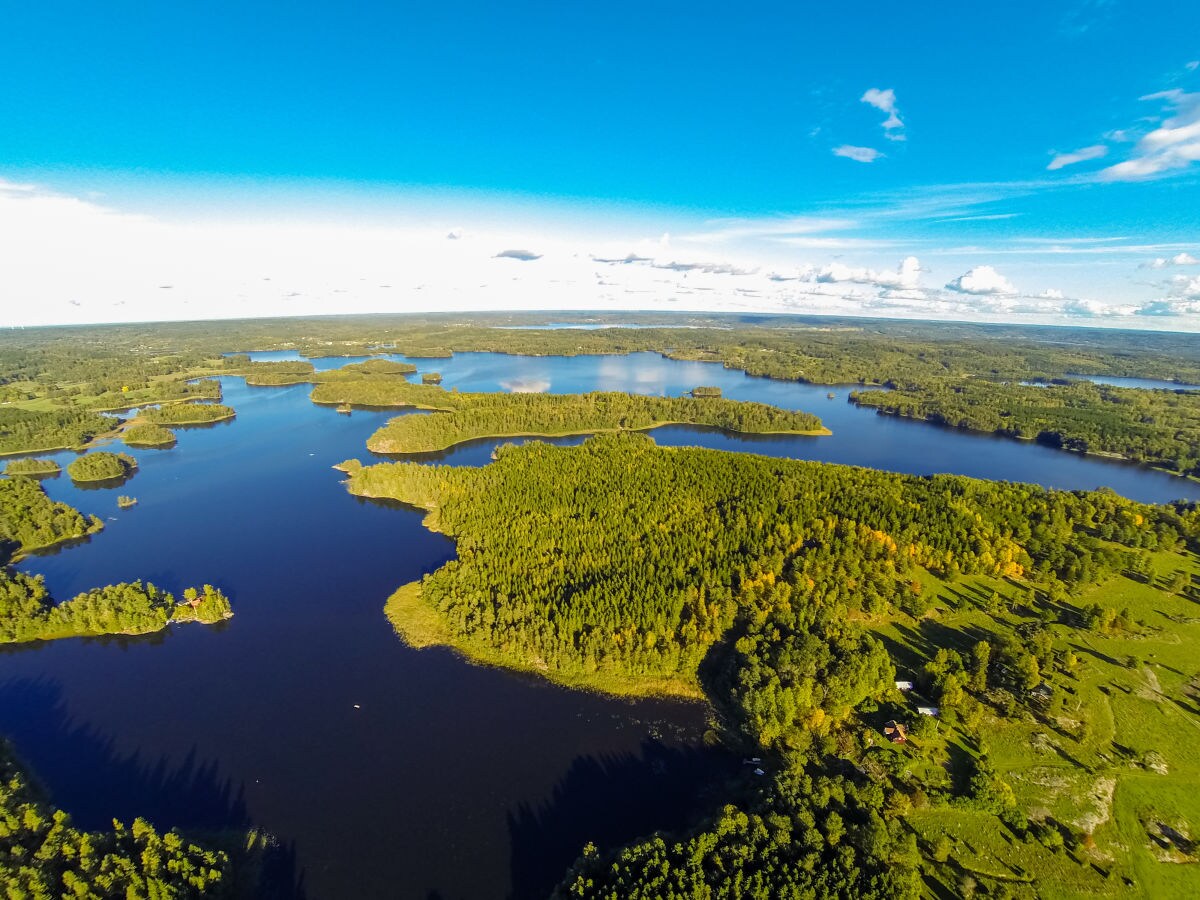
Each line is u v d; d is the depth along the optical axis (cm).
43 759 10338
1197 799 9175
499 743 10550
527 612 13250
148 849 7475
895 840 7838
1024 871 7975
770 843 7875
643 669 11925
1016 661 11262
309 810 9331
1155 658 12394
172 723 11131
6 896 6575
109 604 13750
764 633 12288
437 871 8412
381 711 11331
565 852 8688
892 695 11106
